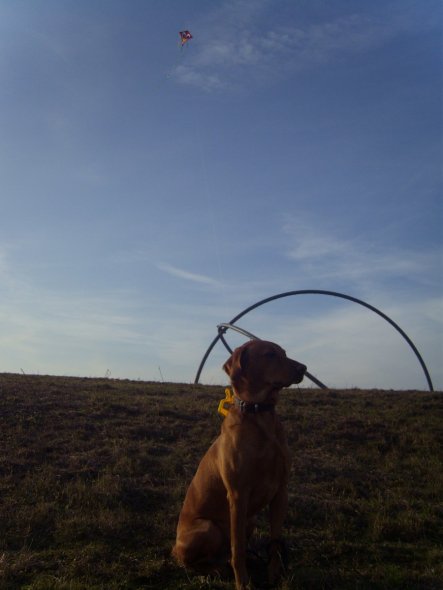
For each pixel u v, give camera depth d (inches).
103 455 131.8
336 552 86.4
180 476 120.9
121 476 119.0
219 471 76.5
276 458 74.0
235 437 73.4
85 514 99.0
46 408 167.0
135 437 146.3
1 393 181.2
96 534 91.7
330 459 135.6
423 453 144.0
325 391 220.5
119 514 98.3
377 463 136.8
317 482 121.5
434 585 73.1
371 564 82.3
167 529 94.0
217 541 76.3
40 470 120.6
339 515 101.2
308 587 73.4
